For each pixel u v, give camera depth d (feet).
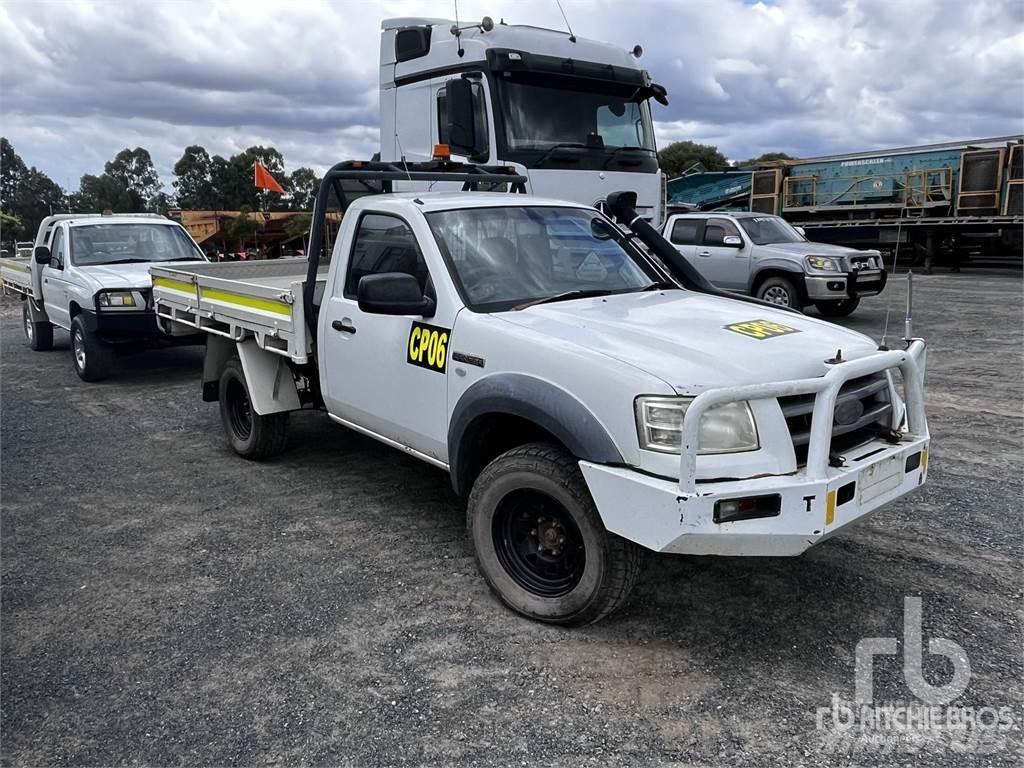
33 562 14.92
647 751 9.35
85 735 9.93
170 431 24.25
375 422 15.55
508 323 12.63
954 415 23.36
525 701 10.31
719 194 83.97
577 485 11.27
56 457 21.68
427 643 11.73
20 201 260.83
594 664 11.07
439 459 14.15
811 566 13.78
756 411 10.40
